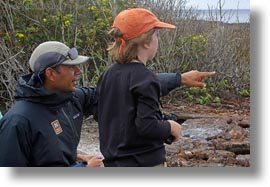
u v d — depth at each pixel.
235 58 7.26
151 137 2.47
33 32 6.48
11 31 6.41
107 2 6.97
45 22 6.52
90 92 2.94
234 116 5.90
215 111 6.31
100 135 2.65
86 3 7.03
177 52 7.00
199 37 7.12
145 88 2.43
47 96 2.59
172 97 6.72
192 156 4.30
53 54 2.64
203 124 5.34
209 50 7.17
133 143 2.51
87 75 6.34
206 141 4.72
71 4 6.82
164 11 7.11
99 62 6.62
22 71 6.27
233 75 7.13
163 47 6.85
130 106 2.48
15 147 2.51
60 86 2.66
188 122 5.45
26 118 2.55
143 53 2.59
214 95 7.01
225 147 4.54
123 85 2.51
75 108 2.84
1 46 6.26
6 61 6.16
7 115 2.57
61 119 2.67
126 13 2.60
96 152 4.60
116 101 2.54
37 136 2.57
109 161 2.59
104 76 2.66
